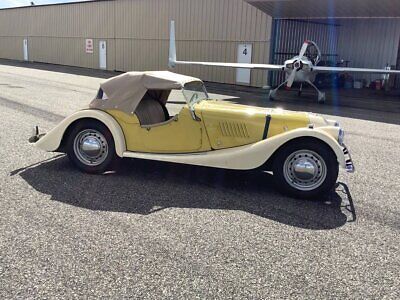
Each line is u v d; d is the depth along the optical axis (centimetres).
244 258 304
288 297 258
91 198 411
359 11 1580
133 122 465
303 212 397
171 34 1373
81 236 328
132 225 352
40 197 407
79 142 483
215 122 450
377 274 289
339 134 437
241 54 1950
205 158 443
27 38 3469
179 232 342
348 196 448
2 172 478
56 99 1164
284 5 1555
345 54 2238
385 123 985
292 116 455
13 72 2227
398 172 553
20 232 330
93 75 2231
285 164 430
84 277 271
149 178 478
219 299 253
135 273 278
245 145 446
